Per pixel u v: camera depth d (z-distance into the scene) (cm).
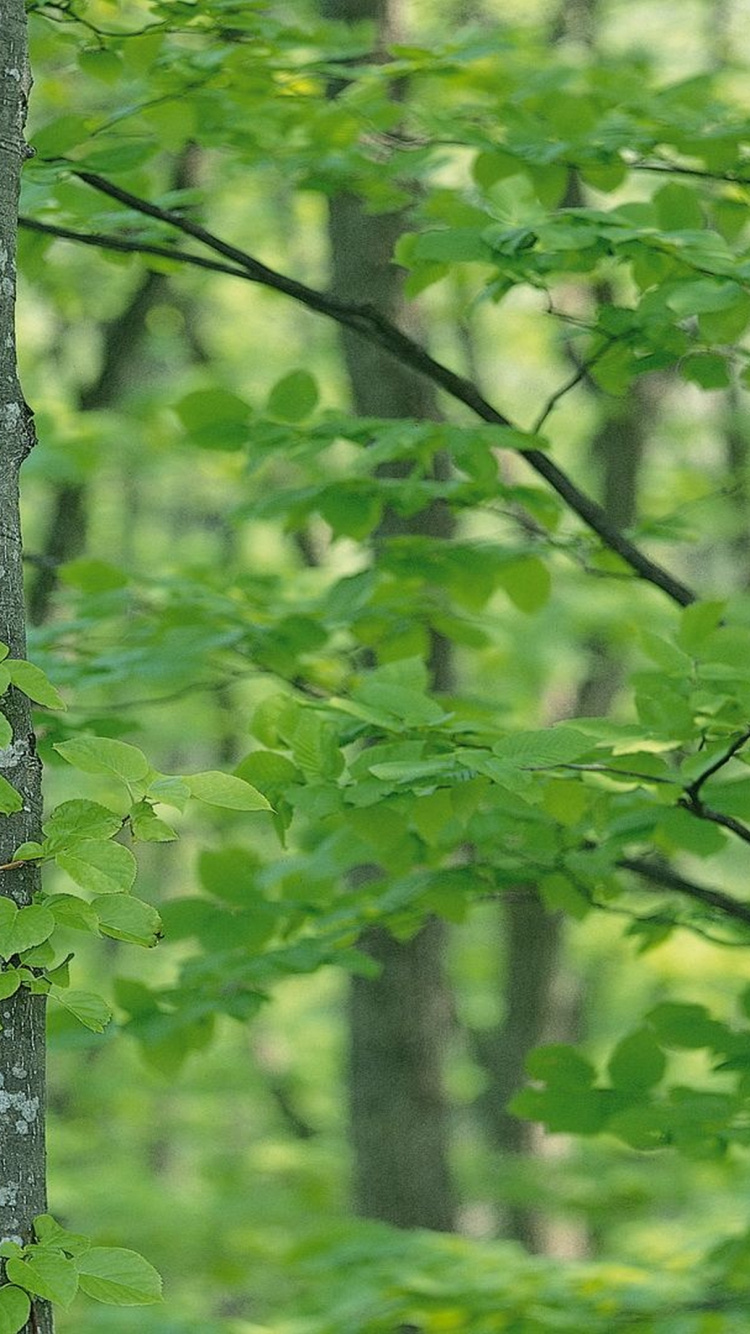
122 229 591
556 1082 514
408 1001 838
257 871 580
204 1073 2000
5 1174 269
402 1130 838
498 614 1382
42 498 1767
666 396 1340
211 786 279
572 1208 1218
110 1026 541
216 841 1777
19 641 279
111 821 273
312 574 1028
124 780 275
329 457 1480
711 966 1484
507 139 559
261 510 570
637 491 1351
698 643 458
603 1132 512
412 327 753
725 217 565
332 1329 633
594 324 499
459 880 543
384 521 780
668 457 1684
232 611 615
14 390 287
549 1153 1462
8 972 263
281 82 559
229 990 552
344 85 656
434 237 452
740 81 1094
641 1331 617
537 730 373
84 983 1823
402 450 549
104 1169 1355
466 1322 630
